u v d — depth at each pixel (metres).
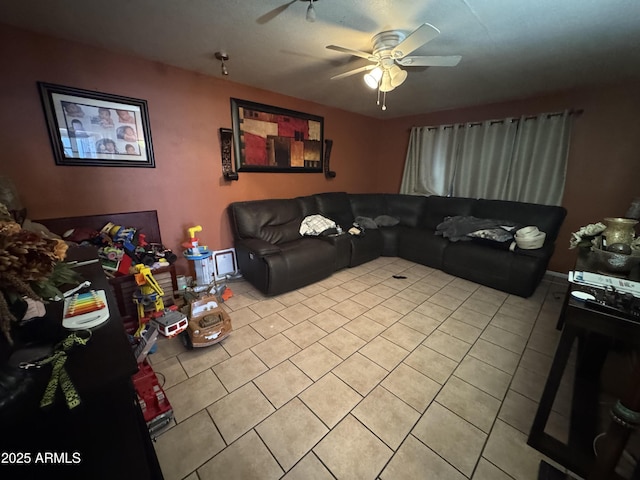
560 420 1.37
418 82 2.73
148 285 1.96
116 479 0.65
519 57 2.13
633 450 1.18
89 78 2.03
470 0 1.41
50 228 2.01
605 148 2.87
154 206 2.51
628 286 1.15
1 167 1.81
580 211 3.11
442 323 2.24
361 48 2.00
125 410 0.66
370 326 2.18
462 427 1.33
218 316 1.95
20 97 1.81
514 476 1.12
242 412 1.39
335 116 3.94
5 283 0.61
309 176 3.82
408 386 1.58
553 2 1.42
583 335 1.63
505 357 1.84
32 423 0.54
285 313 2.36
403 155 4.60
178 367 1.71
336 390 1.54
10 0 1.42
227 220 3.05
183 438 1.25
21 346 0.68
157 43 1.95
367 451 1.21
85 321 0.80
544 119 3.14
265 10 1.52
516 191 3.45
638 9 1.46
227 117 2.83
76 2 1.44
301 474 1.11
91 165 2.13
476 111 3.70
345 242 3.29
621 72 2.41
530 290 2.63
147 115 2.33
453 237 3.29
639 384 0.82
